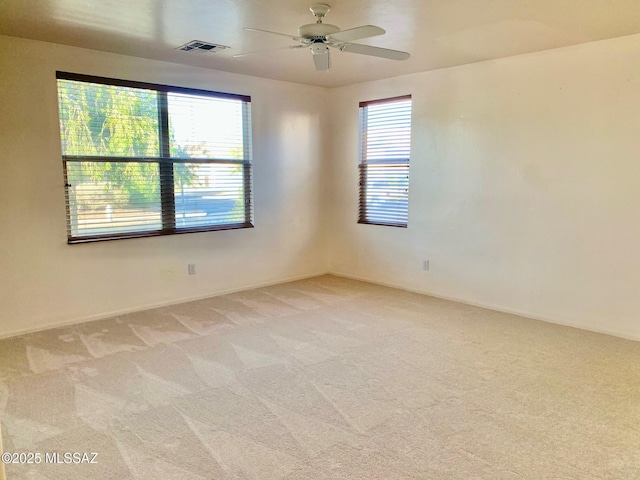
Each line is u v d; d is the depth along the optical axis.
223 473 2.00
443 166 4.75
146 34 3.46
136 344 3.52
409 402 2.63
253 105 5.06
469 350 3.41
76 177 3.94
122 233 4.26
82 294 4.03
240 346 3.48
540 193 4.07
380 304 4.63
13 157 3.59
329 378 2.94
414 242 5.11
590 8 2.89
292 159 5.53
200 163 4.73
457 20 3.14
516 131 4.17
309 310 4.43
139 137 4.27
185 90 4.48
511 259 4.32
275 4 2.84
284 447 2.20
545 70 3.93
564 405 2.60
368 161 5.50
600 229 3.76
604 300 3.78
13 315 3.70
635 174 3.55
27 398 2.67
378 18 3.10
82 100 3.90
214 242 4.89
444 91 4.65
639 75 3.46
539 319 4.16
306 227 5.80
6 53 3.49
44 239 3.79
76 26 3.27
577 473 2.01
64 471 2.02
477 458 2.11
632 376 2.98
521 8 2.90
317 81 5.30
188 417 2.47
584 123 3.76
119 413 2.51
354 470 2.03
